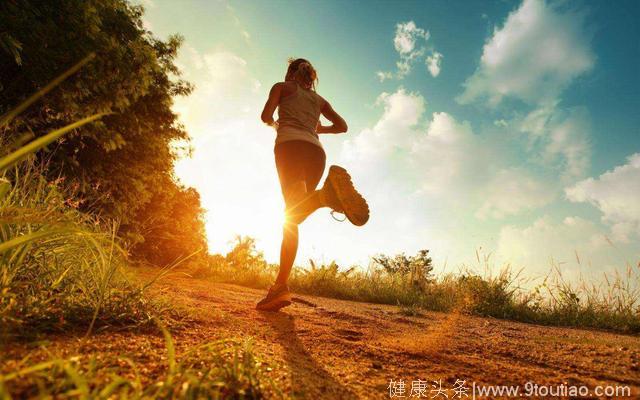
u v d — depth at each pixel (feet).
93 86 22.03
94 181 27.17
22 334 3.55
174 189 49.42
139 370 3.09
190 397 2.49
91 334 4.05
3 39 15.67
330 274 24.16
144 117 35.37
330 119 10.73
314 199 8.18
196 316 5.98
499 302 16.99
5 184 4.82
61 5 20.25
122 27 28.68
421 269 23.38
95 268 5.73
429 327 9.35
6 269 4.38
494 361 5.48
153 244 37.91
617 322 14.40
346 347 5.55
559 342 7.73
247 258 28.04
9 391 2.28
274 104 9.31
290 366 4.03
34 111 19.42
